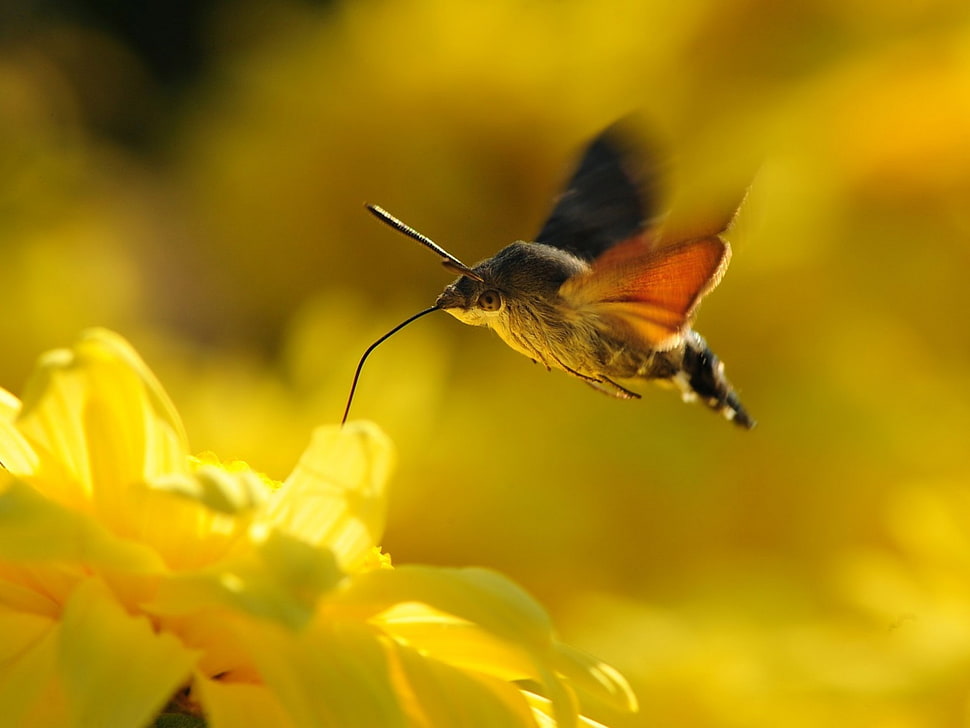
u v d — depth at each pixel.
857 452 0.74
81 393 0.62
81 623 0.61
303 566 0.61
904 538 0.72
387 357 0.74
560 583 0.73
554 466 0.74
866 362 0.74
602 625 0.71
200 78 1.07
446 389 0.74
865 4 0.75
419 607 0.62
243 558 0.61
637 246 0.65
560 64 0.76
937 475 0.74
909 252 0.75
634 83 0.76
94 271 0.78
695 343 0.67
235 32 0.91
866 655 0.70
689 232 0.65
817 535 0.74
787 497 0.74
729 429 0.74
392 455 0.62
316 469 0.62
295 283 0.80
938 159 0.75
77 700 0.61
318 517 0.62
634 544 0.74
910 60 0.75
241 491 0.61
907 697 0.69
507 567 0.73
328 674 0.61
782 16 0.76
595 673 0.62
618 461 0.74
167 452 0.62
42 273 0.77
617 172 0.67
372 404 0.73
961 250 0.75
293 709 0.61
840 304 0.75
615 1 0.76
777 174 0.74
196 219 0.85
